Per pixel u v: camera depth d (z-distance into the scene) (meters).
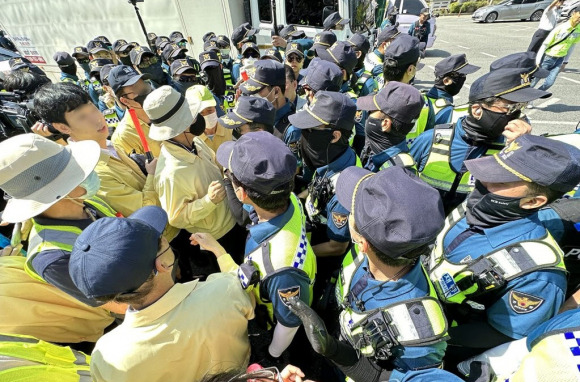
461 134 2.04
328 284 1.87
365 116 3.11
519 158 1.15
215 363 1.10
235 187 1.37
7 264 1.31
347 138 1.82
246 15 6.60
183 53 4.91
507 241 1.24
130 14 6.99
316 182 1.90
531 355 0.78
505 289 1.17
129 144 2.75
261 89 2.69
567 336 0.73
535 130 4.98
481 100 1.82
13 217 1.19
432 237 0.91
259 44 6.82
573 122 5.09
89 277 0.83
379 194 0.96
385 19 9.09
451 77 2.83
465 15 21.59
